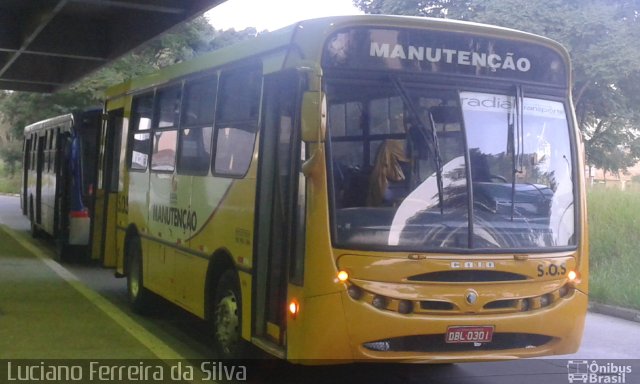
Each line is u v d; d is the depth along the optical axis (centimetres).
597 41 2034
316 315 595
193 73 873
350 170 610
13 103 3067
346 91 617
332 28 616
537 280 647
